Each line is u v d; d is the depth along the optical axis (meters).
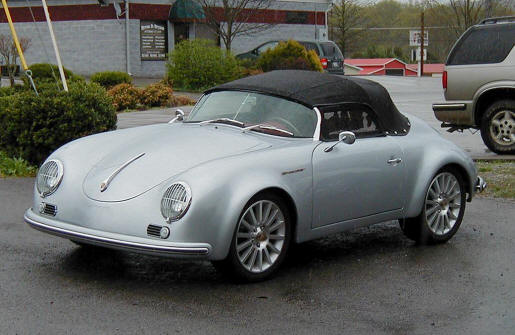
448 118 12.76
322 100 6.58
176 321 5.02
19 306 5.26
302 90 6.67
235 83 7.09
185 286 5.78
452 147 7.40
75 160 6.13
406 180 6.96
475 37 12.51
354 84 6.93
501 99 12.47
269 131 6.43
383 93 7.12
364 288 5.86
